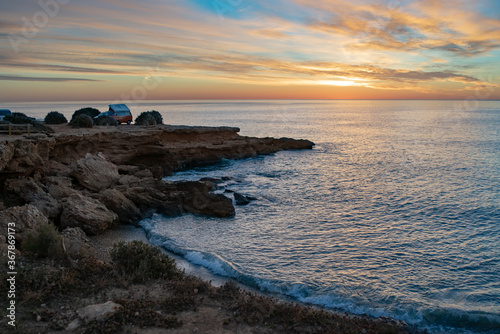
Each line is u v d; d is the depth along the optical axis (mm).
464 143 80625
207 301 11555
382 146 77625
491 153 64188
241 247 20203
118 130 41750
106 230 21953
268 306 11500
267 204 30438
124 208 24234
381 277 16641
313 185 38906
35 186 22109
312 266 17750
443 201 32000
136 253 13422
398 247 20812
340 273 16984
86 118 47312
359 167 51312
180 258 18625
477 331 12266
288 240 21703
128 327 9328
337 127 137375
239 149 58281
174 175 44000
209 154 52688
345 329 10711
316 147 76125
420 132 112188
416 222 25984
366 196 33875
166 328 9508
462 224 25562
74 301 10391
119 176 29891
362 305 13711
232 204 28391
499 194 34531
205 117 197250
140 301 10688
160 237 21156
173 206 26234
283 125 146625
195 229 23219
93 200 23234
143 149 41469
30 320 9047
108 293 11180
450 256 19531
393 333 10789
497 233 23562
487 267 18094
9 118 36906
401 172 47312
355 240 21938
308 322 10797
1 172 21766
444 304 14047
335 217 27000
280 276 16281
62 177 26391
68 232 17656
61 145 31750
